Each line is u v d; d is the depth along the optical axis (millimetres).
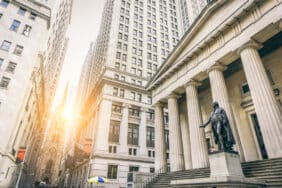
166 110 48500
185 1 69062
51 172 103812
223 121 11906
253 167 12578
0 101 27297
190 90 22094
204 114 26688
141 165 38094
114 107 42156
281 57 18844
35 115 46688
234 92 22609
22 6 34281
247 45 16484
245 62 16250
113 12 52938
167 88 26641
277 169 10898
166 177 19594
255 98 14773
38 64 34938
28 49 32281
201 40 21172
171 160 22500
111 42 48031
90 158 38094
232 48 17688
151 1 63625
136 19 56281
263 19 15664
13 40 31469
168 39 59719
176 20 66875
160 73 28812
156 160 25266
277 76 18781
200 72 20969
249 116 20453
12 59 30250
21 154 30094
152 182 20531
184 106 29609
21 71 30406
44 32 36000
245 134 20250
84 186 38062
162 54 55375
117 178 34938
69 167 61469
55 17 41969
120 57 47562
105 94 41562
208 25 21172
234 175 10156
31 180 57688
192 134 19828
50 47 44812
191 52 22172
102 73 44812
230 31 18594
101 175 34000
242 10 16969
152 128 43969
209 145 24375
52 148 108812
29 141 43406
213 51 19906
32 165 57406
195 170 16875
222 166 10555
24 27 33469
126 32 52125
